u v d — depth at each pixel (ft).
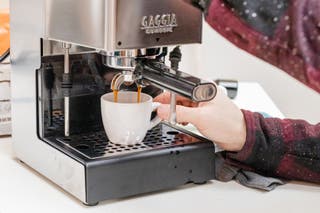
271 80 7.56
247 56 7.41
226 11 2.25
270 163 3.87
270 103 5.52
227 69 7.46
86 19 3.15
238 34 2.27
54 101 3.85
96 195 3.42
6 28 4.49
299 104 7.68
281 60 2.26
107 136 3.79
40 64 3.75
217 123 3.79
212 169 3.82
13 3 3.91
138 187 3.55
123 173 3.48
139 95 3.75
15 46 3.95
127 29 3.10
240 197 3.64
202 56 7.23
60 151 3.59
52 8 3.43
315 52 2.22
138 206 3.47
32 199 3.51
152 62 3.43
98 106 3.98
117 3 3.05
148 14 3.14
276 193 3.73
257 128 3.86
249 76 7.52
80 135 3.90
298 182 3.92
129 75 3.54
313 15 2.19
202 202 3.56
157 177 3.61
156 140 3.81
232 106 3.89
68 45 3.71
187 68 6.93
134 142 3.70
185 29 3.29
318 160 3.82
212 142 3.80
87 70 3.90
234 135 3.84
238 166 3.99
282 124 3.92
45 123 3.84
